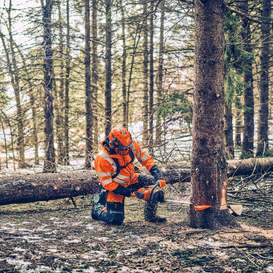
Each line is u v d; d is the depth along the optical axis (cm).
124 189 366
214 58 358
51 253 296
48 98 903
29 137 1028
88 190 483
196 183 370
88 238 341
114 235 351
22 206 510
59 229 375
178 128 755
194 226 374
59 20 927
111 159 366
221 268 262
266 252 294
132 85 1684
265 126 965
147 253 297
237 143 1402
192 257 286
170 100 767
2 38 1047
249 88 922
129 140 360
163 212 462
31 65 878
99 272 255
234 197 523
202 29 361
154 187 367
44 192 453
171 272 255
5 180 442
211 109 360
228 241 324
